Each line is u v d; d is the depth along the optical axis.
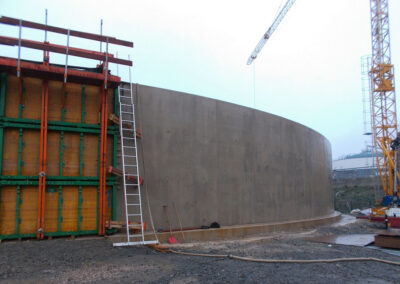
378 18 41.16
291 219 16.12
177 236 10.84
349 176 72.56
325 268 7.64
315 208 18.88
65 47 9.41
